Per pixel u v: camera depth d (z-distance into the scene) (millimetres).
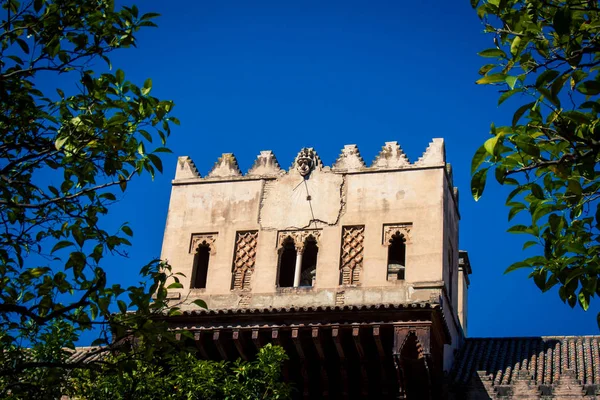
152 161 16469
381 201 34188
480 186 13094
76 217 16266
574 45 13320
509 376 32406
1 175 15820
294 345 31172
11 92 16484
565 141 13242
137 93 16688
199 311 31781
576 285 13742
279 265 33906
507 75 12867
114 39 16719
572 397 30703
